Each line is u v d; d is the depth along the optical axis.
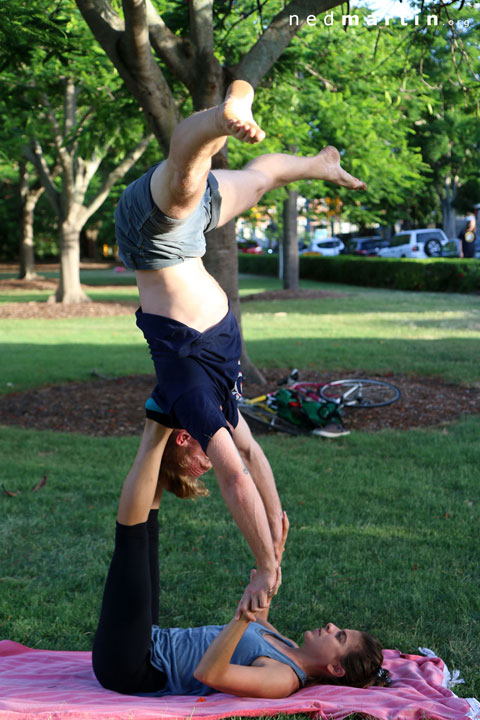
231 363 2.53
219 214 2.49
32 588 4.62
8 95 10.30
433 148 30.45
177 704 2.74
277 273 38.88
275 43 9.12
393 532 5.45
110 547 5.29
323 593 4.49
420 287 28.48
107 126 12.41
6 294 30.12
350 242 44.03
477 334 16.03
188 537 5.43
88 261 56.69
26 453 7.76
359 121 12.76
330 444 8.05
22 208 36.91
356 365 12.41
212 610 4.30
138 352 14.91
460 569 4.79
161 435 2.74
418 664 3.48
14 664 3.41
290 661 3.01
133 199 2.25
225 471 2.36
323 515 5.82
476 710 2.87
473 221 28.94
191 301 2.43
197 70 8.83
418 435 8.27
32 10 7.49
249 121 1.79
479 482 6.57
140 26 7.46
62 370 12.71
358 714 2.72
